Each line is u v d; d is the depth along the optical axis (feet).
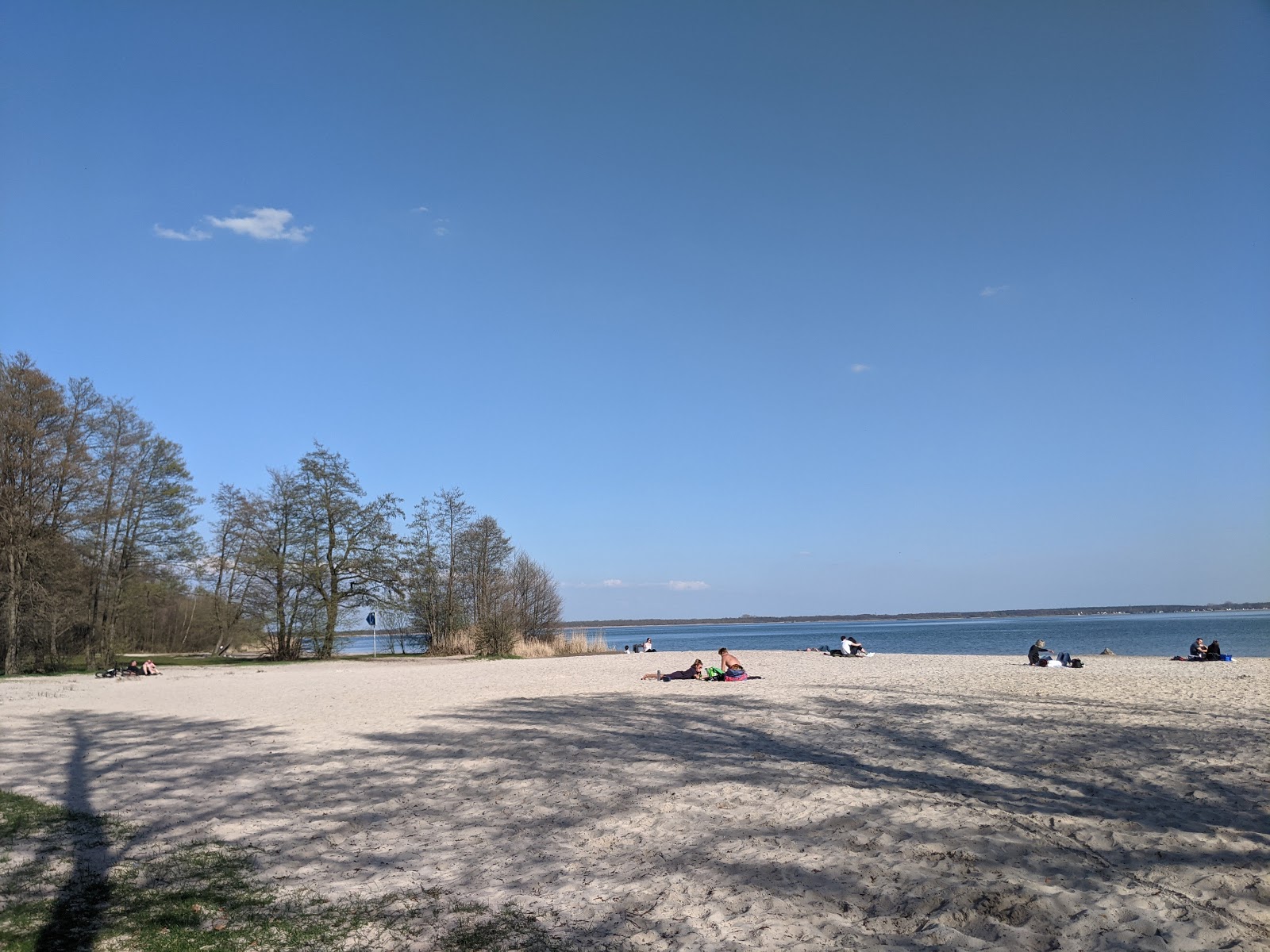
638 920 18.90
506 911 19.94
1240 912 17.72
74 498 123.24
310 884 22.52
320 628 152.46
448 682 88.48
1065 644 201.98
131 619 144.56
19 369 118.42
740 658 130.62
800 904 19.47
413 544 168.14
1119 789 28.71
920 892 19.76
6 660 116.06
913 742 39.99
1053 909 18.21
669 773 34.68
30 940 18.88
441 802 31.27
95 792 34.53
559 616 185.78
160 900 21.44
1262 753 34.04
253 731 51.31
